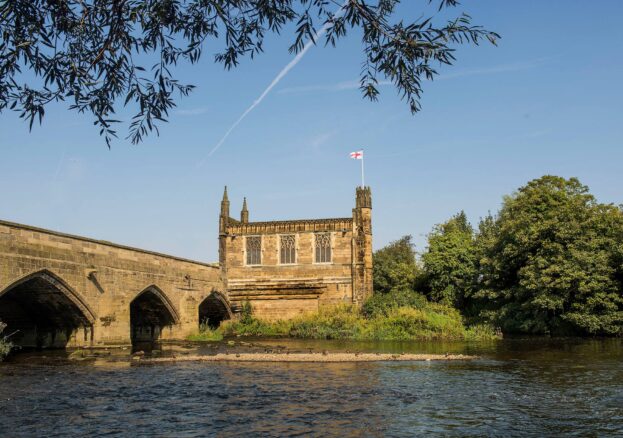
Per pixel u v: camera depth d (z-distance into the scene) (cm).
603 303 5291
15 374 2889
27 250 3344
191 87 1044
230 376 2858
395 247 10144
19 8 898
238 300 7006
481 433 1653
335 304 6862
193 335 5578
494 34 888
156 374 2925
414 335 5806
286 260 7106
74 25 953
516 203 6166
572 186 6131
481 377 2783
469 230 10544
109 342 4162
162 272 5053
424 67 936
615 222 5706
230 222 7400
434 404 2086
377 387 2481
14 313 4053
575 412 1938
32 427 1738
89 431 1691
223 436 1630
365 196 7112
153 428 1728
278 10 982
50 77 972
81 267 3862
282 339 5956
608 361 3409
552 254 5569
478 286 6975
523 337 5759
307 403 2114
